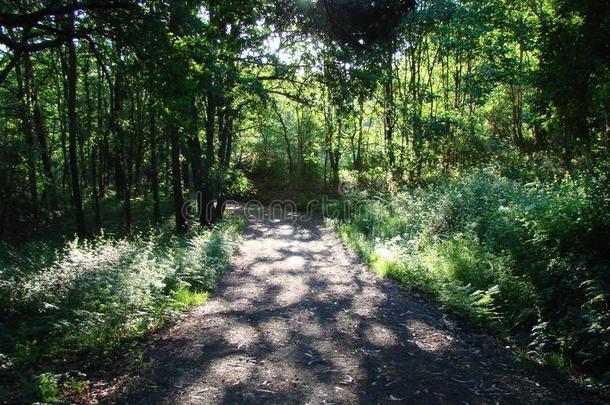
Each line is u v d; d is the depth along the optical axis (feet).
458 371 17.01
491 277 27.09
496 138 82.89
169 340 21.04
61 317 22.93
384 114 83.10
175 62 27.61
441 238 37.96
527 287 23.99
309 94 62.80
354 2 32.76
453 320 23.02
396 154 77.41
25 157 56.34
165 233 58.59
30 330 21.45
